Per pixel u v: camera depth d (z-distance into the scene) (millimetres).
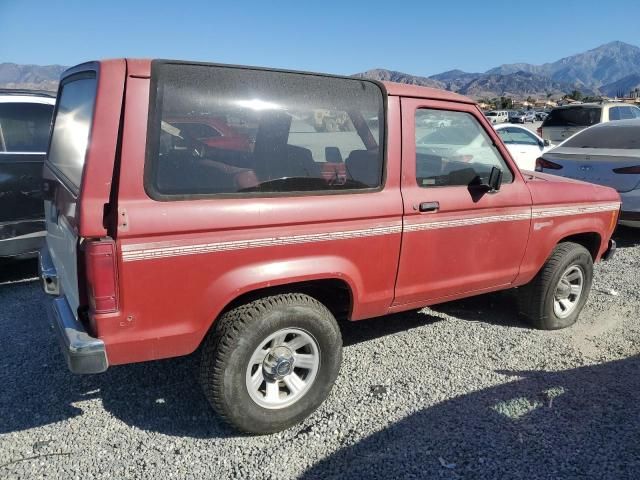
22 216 5293
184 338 2754
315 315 3055
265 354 3000
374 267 3301
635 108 15234
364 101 3232
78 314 2727
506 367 3918
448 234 3600
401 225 3340
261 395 3049
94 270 2467
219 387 2844
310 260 3023
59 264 3293
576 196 4434
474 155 3809
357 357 4047
